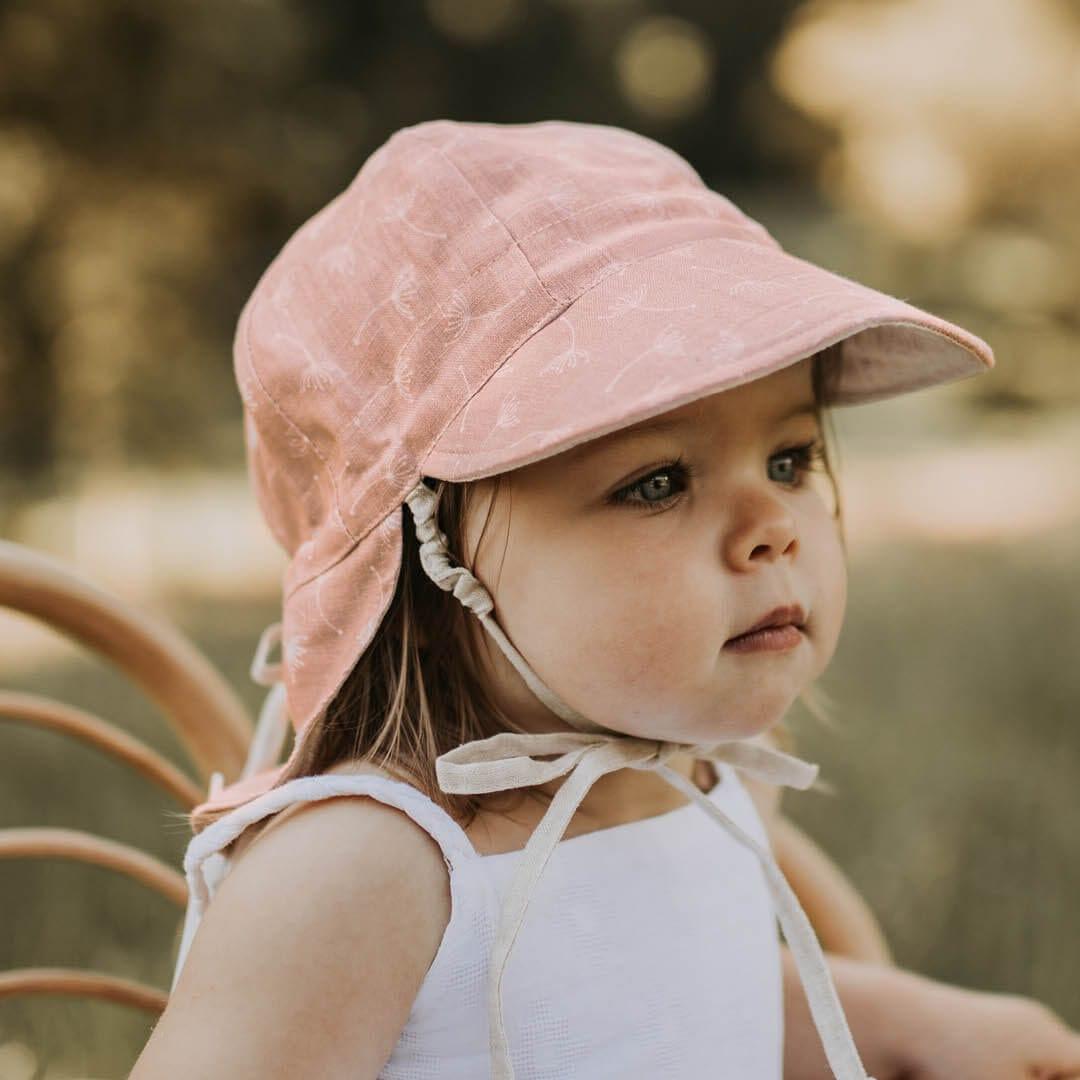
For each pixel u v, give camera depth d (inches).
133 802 100.3
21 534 207.9
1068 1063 45.8
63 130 227.0
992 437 310.8
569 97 494.9
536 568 35.3
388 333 37.4
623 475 35.1
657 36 528.1
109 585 187.6
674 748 38.4
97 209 235.1
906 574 177.3
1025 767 103.3
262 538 218.8
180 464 250.4
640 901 39.1
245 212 258.5
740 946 41.4
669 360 34.0
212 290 263.4
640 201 38.3
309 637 38.0
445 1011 35.7
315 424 38.6
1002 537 202.4
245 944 33.5
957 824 94.2
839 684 126.8
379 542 36.5
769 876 39.0
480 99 465.4
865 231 358.3
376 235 38.8
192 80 235.1
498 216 37.4
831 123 371.6
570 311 35.9
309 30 297.3
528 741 36.9
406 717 37.9
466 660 38.7
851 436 308.0
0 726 110.9
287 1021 33.0
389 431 36.8
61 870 89.0
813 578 37.3
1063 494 235.6
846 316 34.7
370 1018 34.1
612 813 40.3
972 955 81.9
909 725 113.9
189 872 37.7
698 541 35.4
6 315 229.9
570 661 35.3
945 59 338.3
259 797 37.4
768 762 40.8
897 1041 46.8
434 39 441.1
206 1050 32.4
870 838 94.0
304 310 39.6
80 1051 72.1
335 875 34.4
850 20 356.8
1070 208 335.3
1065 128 333.1
